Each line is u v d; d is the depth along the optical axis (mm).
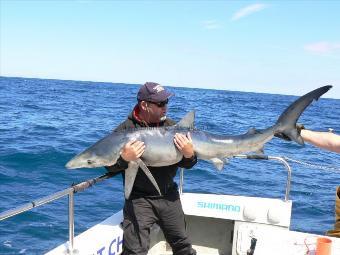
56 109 33969
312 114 56438
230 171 12422
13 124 21812
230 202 4676
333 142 3527
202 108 47000
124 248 3971
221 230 4996
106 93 83688
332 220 8352
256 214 4551
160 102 3781
